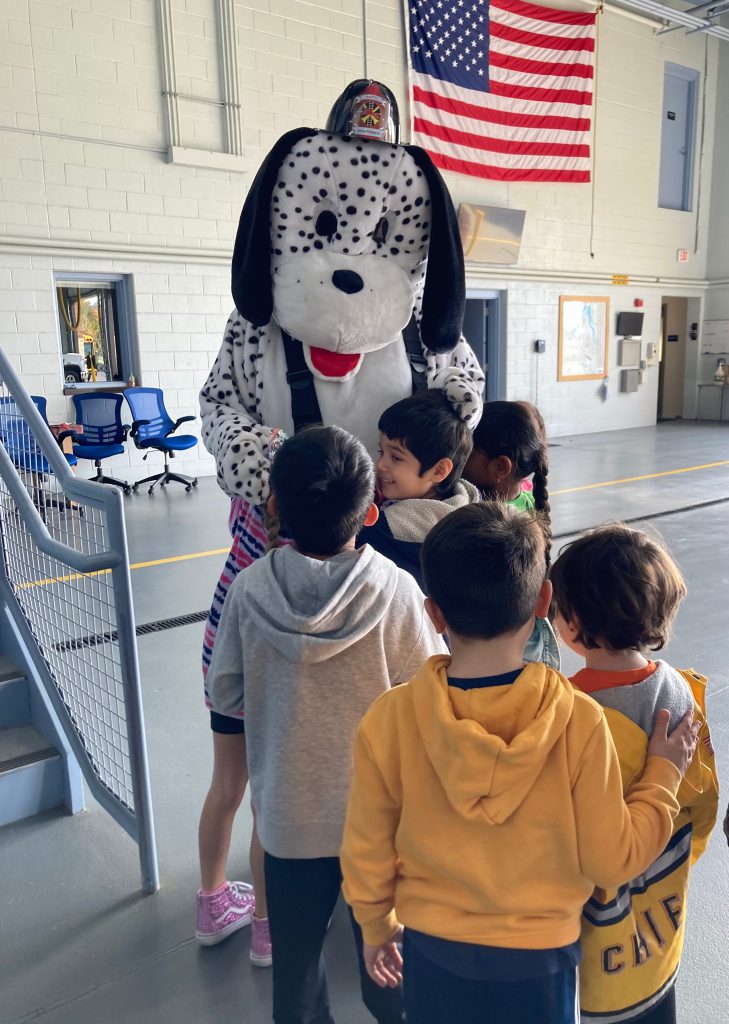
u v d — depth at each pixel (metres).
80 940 1.56
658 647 1.02
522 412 1.63
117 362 7.05
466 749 0.82
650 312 11.44
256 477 1.38
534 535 0.91
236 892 1.58
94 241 6.57
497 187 9.23
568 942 0.87
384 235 1.53
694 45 10.96
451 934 0.87
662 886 1.03
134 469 7.11
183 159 6.84
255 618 1.11
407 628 1.15
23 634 2.11
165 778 2.18
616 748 0.96
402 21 8.00
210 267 7.25
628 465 7.80
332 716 1.12
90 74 6.37
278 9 7.23
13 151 6.09
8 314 6.26
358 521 1.12
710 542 4.71
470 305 9.84
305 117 7.58
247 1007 1.40
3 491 2.12
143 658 3.03
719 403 12.32
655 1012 1.03
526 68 8.82
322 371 1.52
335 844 1.13
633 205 10.77
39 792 2.00
